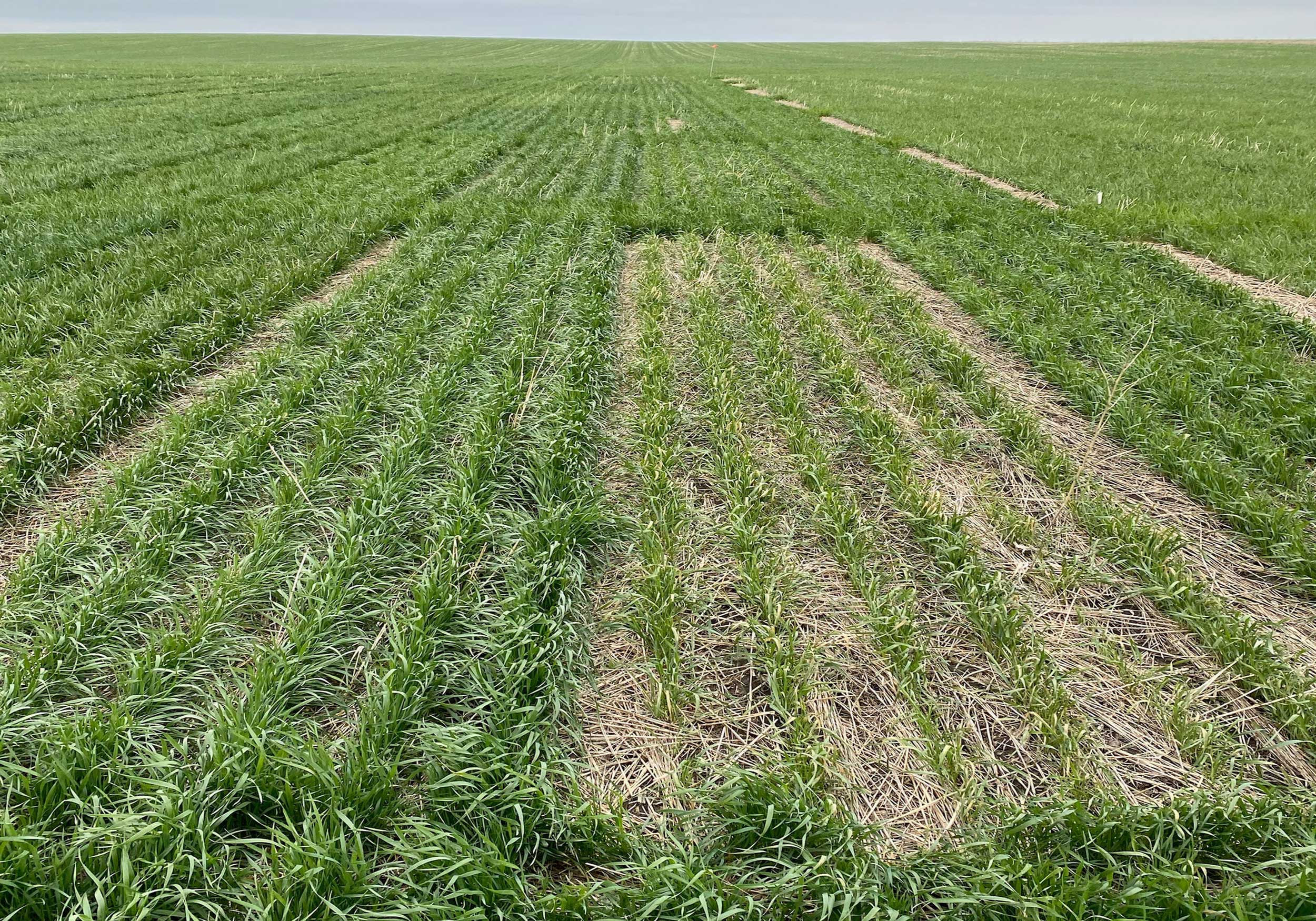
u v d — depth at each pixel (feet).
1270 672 10.56
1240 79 132.77
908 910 7.50
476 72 155.22
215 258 28.09
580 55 271.28
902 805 9.00
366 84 112.98
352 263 29.63
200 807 7.91
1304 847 7.95
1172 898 7.35
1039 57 221.25
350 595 11.39
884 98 98.94
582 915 7.36
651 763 9.60
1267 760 9.59
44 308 21.89
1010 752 9.71
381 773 8.39
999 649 11.15
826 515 13.97
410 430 15.90
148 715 9.37
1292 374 19.48
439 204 37.68
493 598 11.91
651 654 11.35
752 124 75.25
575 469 15.49
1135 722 10.14
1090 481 15.49
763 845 8.33
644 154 57.52
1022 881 7.64
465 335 21.47
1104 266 28.53
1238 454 16.46
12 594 11.12
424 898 7.38
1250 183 43.62
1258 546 13.61
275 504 13.87
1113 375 19.67
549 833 8.38
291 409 17.04
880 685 10.73
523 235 32.22
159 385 18.43
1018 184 45.03
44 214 32.40
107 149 50.93
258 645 10.47
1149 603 12.32
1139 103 91.97
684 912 7.43
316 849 7.27
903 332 23.58
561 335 22.13
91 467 15.35
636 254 32.32
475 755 8.80
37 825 7.50
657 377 19.44
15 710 8.93
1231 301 25.41
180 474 14.53
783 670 10.46
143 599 11.14
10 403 16.33
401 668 9.80
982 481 15.78
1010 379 20.88
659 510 14.19
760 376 20.27
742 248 32.04
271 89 98.27
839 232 34.50
